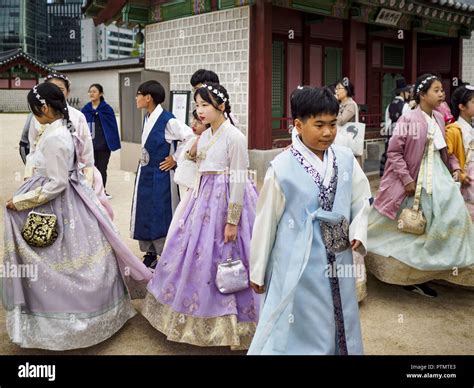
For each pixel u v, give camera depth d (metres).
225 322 3.48
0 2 38.84
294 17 12.68
